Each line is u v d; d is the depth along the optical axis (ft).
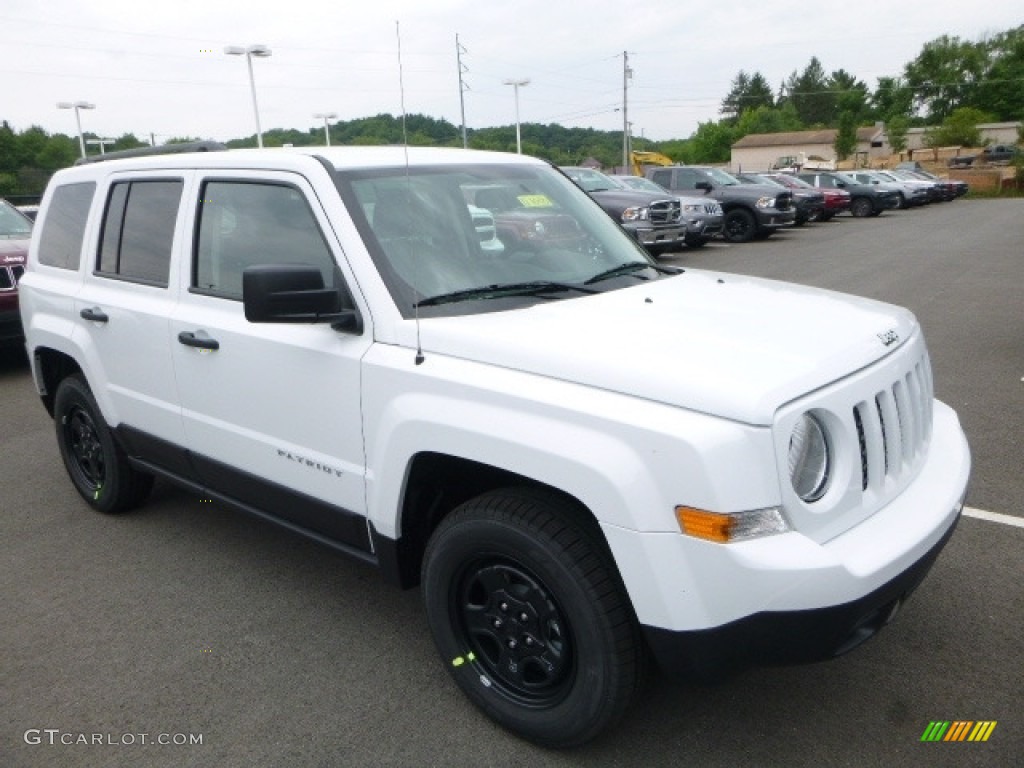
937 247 56.90
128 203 13.75
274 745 9.44
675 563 7.58
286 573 13.48
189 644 11.49
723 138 310.04
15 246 27.14
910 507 8.66
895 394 9.00
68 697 10.42
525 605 8.97
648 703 9.84
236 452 11.82
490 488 9.86
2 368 29.19
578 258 11.78
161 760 9.26
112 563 13.99
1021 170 150.20
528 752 9.19
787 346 8.66
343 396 10.02
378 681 10.53
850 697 9.82
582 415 7.99
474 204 11.50
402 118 10.85
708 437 7.43
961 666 10.30
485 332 9.11
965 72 331.77
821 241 63.82
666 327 9.21
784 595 7.34
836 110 375.45
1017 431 18.42
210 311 11.87
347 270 10.05
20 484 17.90
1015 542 13.35
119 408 14.07
